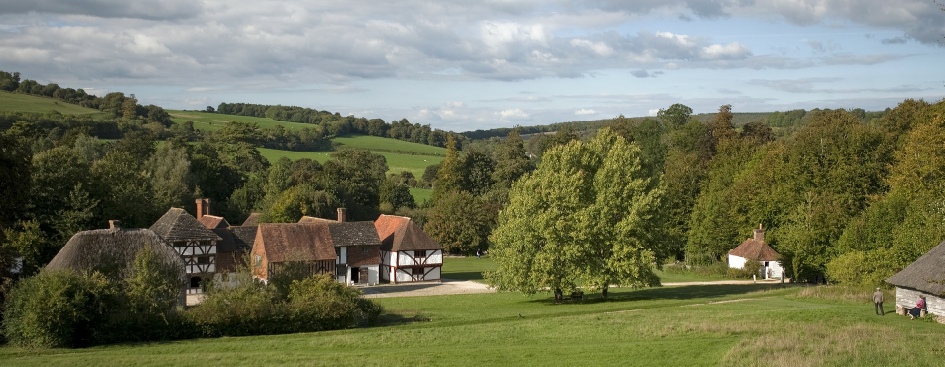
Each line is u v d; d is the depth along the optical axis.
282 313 43.25
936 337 34.41
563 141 139.25
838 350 31.12
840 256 61.00
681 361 31.59
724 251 89.50
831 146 79.38
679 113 142.12
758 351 31.72
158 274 46.47
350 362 33.06
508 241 59.84
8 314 40.22
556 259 57.44
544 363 32.44
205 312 42.00
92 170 76.06
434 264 85.56
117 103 195.88
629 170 59.47
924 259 44.44
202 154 125.94
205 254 71.31
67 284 39.62
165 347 38.09
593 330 39.75
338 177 133.75
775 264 80.75
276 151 179.50
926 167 63.22
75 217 68.75
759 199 84.81
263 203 113.94
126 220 75.44
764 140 122.69
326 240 78.12
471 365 32.41
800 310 44.53
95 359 34.69
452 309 55.00
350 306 45.16
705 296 59.06
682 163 102.50
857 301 50.22
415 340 38.56
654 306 52.00
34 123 139.75
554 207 57.50
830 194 73.62
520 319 46.78
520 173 142.88
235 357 34.41
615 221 58.75
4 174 43.34
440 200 120.88
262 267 73.81
